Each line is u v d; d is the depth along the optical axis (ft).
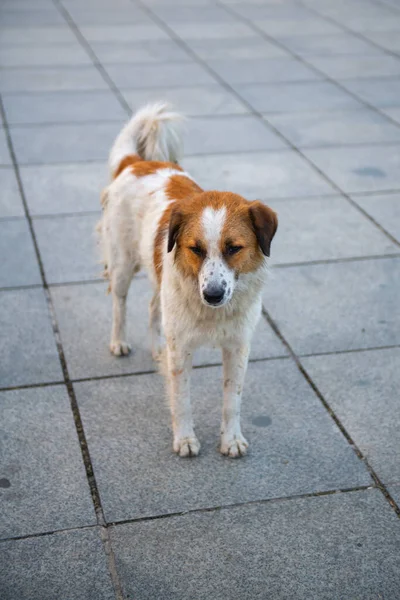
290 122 13.32
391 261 9.38
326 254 9.50
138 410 7.33
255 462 6.82
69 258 9.36
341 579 5.90
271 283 8.97
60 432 7.06
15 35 18.56
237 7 21.81
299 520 6.31
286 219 10.18
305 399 7.43
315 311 8.54
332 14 20.95
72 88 14.84
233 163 11.64
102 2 22.31
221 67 16.21
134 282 9.03
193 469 6.75
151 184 7.35
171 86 14.98
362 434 7.07
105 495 6.49
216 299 6.03
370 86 15.19
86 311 8.52
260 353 7.95
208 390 7.55
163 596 5.78
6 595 5.76
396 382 7.62
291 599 5.78
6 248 9.50
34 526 6.23
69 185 10.89
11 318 8.37
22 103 13.99
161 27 19.48
